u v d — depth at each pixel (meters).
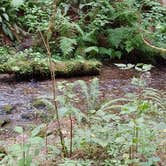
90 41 9.10
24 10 10.04
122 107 3.58
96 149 3.96
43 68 7.58
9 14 9.68
